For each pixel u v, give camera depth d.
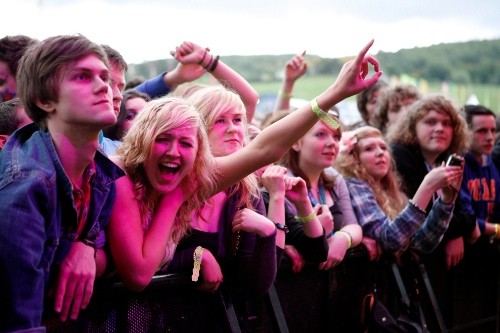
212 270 2.12
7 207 1.50
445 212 3.12
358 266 2.99
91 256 1.74
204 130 1.98
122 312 1.98
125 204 1.88
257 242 2.17
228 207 2.25
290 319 2.66
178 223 2.02
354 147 3.37
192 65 3.33
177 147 1.89
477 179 4.03
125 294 1.98
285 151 1.97
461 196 3.74
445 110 3.65
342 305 2.90
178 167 1.91
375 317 2.79
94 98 1.58
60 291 1.67
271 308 2.46
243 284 2.25
